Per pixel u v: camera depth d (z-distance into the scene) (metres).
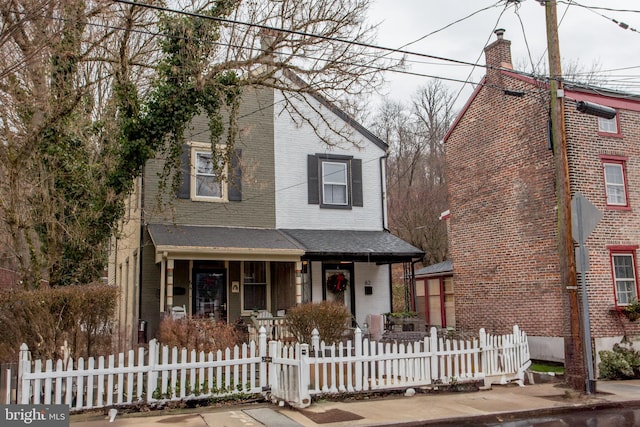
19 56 11.19
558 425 8.31
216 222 16.72
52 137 12.02
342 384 9.66
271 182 17.72
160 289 15.13
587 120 14.88
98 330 9.30
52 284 11.90
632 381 12.89
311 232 17.70
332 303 13.11
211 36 12.30
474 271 17.25
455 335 15.13
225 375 9.43
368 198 19.08
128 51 12.42
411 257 17.47
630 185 15.16
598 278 14.12
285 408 9.00
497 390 10.83
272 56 13.11
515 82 15.96
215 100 13.12
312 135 18.52
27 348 8.41
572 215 11.10
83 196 12.67
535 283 14.99
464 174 17.95
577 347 10.81
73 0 10.61
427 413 8.62
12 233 11.22
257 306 16.92
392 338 14.91
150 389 8.81
